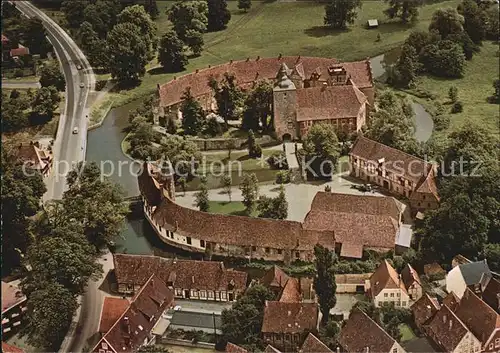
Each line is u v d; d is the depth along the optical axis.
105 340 197.88
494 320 196.88
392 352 189.62
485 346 197.12
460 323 195.25
